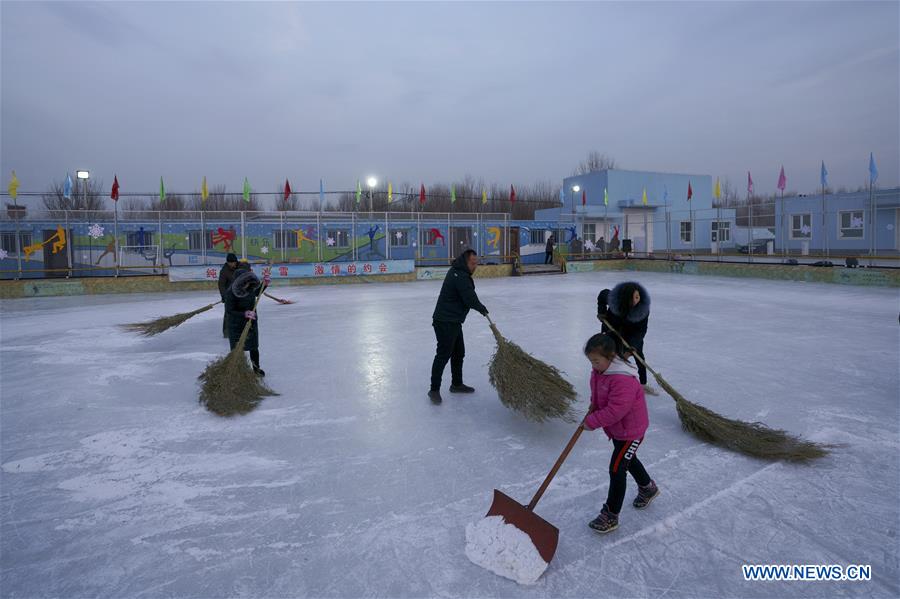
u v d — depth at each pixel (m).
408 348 8.52
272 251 22.73
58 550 3.11
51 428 5.08
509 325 10.69
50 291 17.59
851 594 2.67
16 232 19.36
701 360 7.46
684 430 4.80
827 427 4.87
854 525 3.29
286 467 4.19
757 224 44.25
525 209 49.28
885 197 26.05
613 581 2.79
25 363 7.82
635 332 5.39
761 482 3.85
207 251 21.89
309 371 7.12
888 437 4.63
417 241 24.84
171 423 5.19
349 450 4.50
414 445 4.58
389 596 2.68
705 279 20.94
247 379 5.77
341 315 12.40
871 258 17.58
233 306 6.49
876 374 6.64
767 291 16.17
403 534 3.23
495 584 2.77
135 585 2.78
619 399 3.13
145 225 21.03
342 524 3.35
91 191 26.20
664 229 35.47
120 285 18.41
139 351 8.55
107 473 4.11
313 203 35.97
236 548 3.11
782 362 7.30
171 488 3.86
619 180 34.16
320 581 2.79
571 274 25.03
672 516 3.41
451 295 5.56
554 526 3.11
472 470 4.09
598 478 3.95
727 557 2.99
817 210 29.28
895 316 11.09
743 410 5.37
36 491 3.84
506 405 5.02
